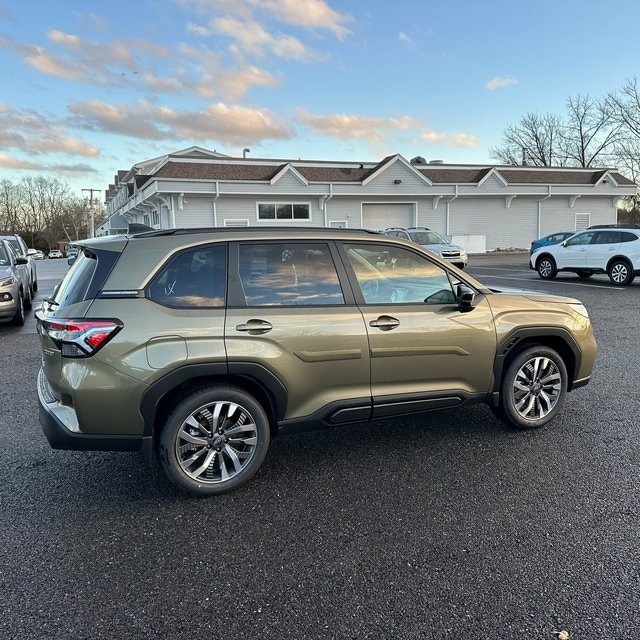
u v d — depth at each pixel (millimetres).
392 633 2021
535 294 4121
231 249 3150
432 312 3516
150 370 2854
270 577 2379
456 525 2775
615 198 33031
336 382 3283
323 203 27000
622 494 3064
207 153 35406
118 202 48656
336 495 3123
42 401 3018
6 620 2109
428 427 4172
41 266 32406
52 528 2809
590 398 4812
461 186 29141
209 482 3125
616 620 2066
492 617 2098
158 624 2088
